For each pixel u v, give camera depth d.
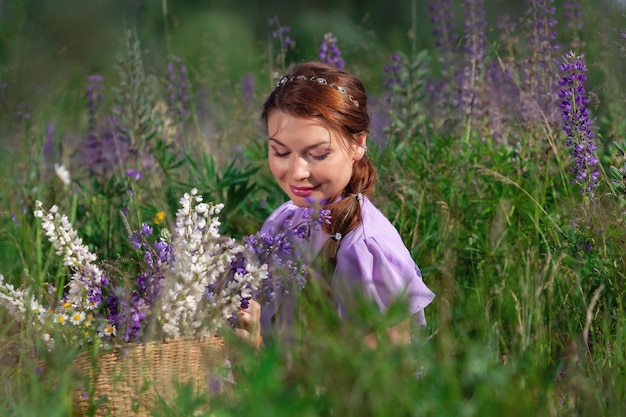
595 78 6.00
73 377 3.40
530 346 3.83
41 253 5.33
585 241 4.63
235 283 3.65
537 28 6.35
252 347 3.38
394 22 15.60
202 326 3.61
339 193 4.04
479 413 2.85
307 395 2.94
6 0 8.22
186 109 7.89
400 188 5.63
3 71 7.18
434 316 4.52
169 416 3.24
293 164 3.92
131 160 6.73
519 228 5.27
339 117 3.89
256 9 16.17
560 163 5.37
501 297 4.57
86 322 3.60
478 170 5.39
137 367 3.47
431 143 6.41
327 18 15.54
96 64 9.67
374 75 8.21
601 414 3.30
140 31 12.90
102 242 5.49
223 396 3.40
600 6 6.30
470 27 6.86
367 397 2.90
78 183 6.14
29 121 7.15
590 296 4.48
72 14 10.95
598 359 3.88
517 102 6.32
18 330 3.98
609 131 5.85
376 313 3.11
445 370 2.94
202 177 6.00
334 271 3.90
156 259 3.88
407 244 5.30
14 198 6.07
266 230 4.42
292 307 3.88
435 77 7.67
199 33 13.78
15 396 3.41
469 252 5.22
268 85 8.11
